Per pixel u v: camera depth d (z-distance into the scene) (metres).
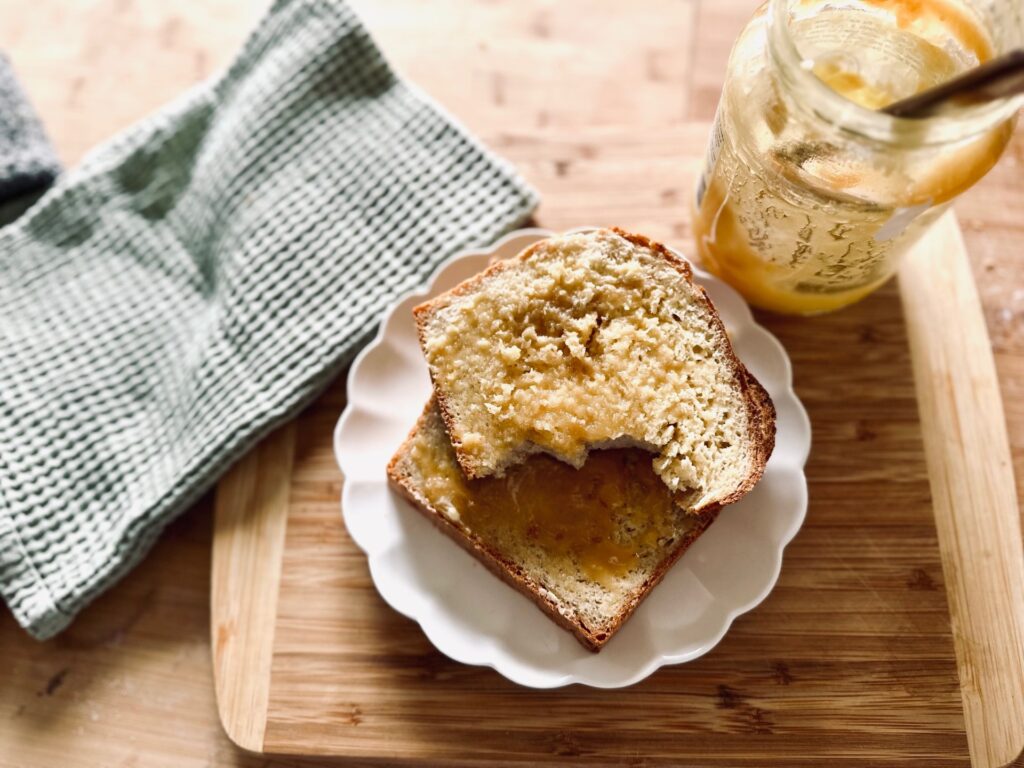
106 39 0.34
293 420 0.29
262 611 0.27
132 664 0.28
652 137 0.31
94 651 0.28
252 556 0.28
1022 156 0.32
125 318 0.30
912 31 0.23
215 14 0.34
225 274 0.30
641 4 0.34
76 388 0.29
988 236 0.31
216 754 0.27
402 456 0.26
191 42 0.34
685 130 0.31
